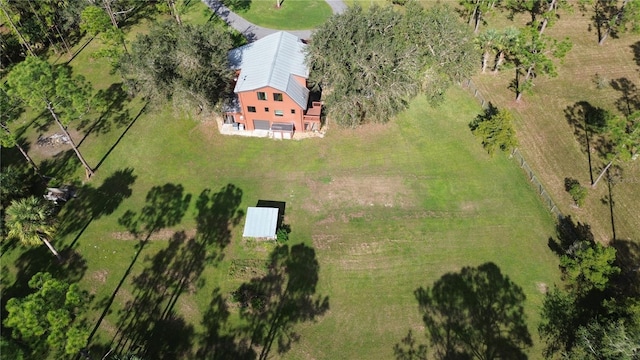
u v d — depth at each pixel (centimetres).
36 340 3431
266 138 5925
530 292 4434
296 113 5712
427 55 5753
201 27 5741
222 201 5203
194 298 4362
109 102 6372
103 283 4453
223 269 4588
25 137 5884
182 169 5528
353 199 5247
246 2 8588
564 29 7875
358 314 4284
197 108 5547
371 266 4641
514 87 6750
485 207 5162
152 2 8431
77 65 7038
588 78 6825
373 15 5688
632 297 4106
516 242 4831
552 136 5956
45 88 4428
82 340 3222
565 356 3816
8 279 4472
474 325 4216
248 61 5919
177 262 4634
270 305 4325
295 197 5259
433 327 4200
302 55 5947
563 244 4797
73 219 4972
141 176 5434
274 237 4772
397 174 5519
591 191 5281
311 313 4281
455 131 6044
